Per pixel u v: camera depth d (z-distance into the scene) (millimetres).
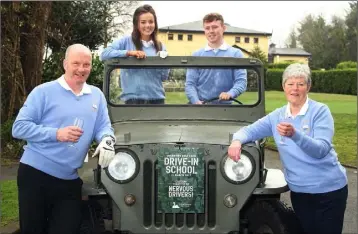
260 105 4961
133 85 4973
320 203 3949
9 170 9016
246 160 3955
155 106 4973
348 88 35250
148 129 4449
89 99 3961
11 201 6555
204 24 5270
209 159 3938
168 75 4980
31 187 3861
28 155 3887
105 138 3850
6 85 11195
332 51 55719
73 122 3867
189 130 4367
